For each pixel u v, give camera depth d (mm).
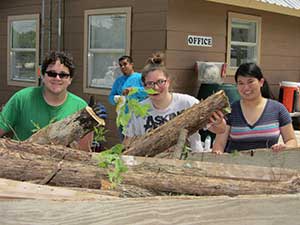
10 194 1494
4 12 9758
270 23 8859
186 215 1576
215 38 7680
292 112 8789
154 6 7012
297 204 1693
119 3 7496
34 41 9031
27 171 1818
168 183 1897
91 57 8078
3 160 1801
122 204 1517
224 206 1613
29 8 9117
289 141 3623
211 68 7180
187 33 7188
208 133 6188
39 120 3227
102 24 7828
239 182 1944
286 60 9391
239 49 8219
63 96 3291
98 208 1501
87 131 2373
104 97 7844
